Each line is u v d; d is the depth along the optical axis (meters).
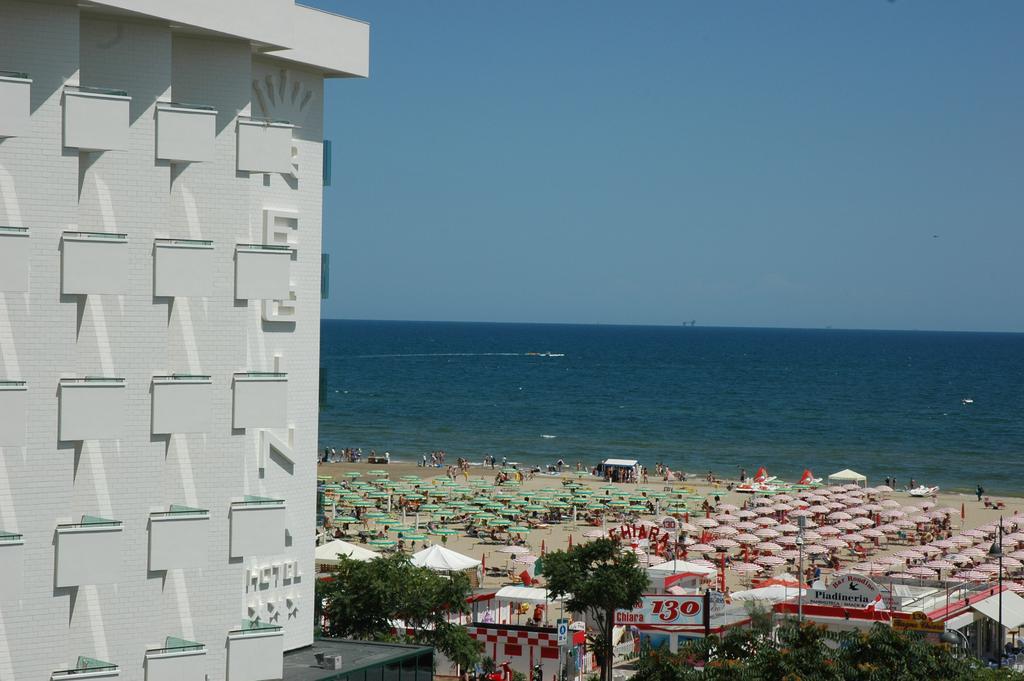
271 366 46.12
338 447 179.88
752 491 134.75
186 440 37.09
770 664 43.56
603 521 108.00
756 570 87.19
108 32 35.38
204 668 36.38
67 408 33.28
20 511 32.84
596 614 55.81
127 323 34.88
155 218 35.38
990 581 84.56
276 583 46.34
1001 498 138.75
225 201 38.25
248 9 38.34
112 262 33.81
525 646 58.00
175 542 35.62
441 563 73.38
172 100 38.66
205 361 37.44
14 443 32.47
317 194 47.81
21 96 32.09
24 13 32.72
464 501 116.44
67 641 34.00
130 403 35.00
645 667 45.59
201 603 37.31
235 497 37.97
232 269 38.03
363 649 46.59
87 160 34.38
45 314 33.12
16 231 32.38
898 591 67.81
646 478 148.00
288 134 39.09
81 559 33.47
